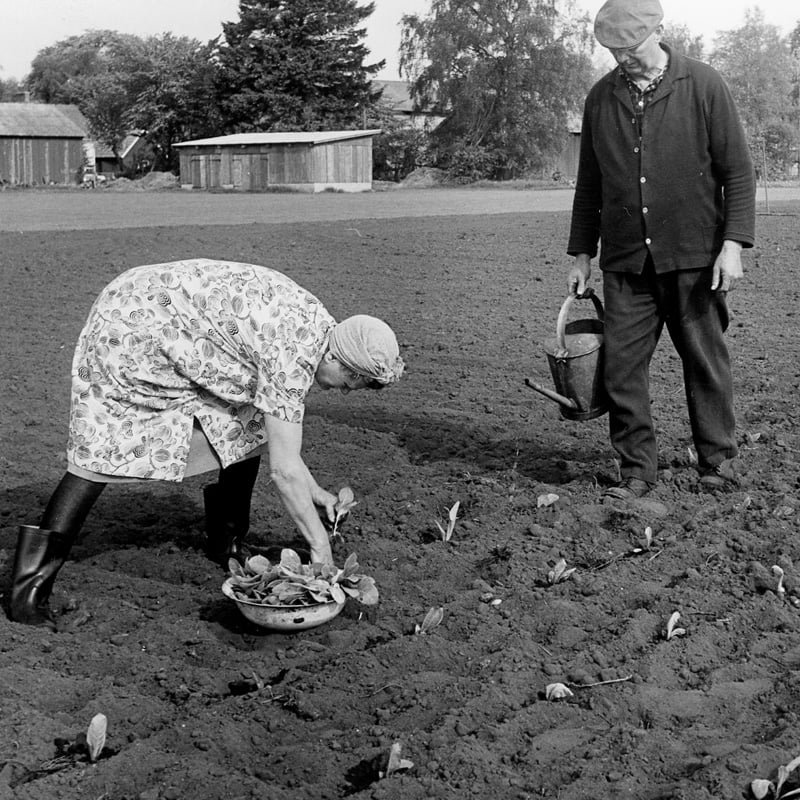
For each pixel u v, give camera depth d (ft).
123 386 13.57
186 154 166.71
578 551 16.03
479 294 39.45
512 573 15.24
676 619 13.24
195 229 61.00
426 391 26.12
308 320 13.41
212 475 20.29
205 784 10.30
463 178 194.29
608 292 18.16
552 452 21.08
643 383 18.22
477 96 202.49
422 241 54.49
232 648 13.39
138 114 228.22
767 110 203.82
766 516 17.04
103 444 13.64
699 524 16.76
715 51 214.69
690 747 10.89
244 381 13.75
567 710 11.57
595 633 13.52
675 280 17.67
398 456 21.16
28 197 122.62
